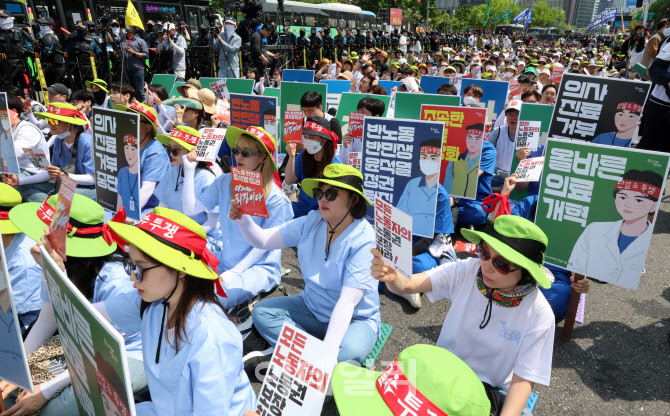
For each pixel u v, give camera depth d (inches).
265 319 117.7
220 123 265.3
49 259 68.1
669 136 240.7
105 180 165.5
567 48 2102.6
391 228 78.8
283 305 120.1
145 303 80.3
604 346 133.0
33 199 201.2
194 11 652.1
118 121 153.3
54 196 106.4
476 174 171.9
